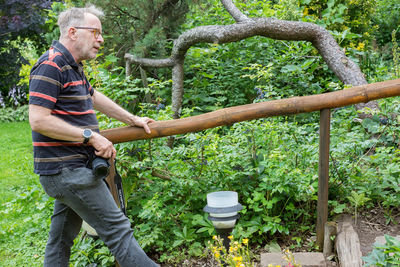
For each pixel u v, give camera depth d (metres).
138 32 5.75
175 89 5.32
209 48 6.09
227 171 3.33
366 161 3.53
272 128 3.52
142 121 2.71
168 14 5.70
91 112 2.24
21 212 4.13
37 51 11.12
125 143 3.23
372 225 3.02
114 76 4.86
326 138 2.83
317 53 6.01
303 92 5.61
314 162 3.33
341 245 2.70
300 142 3.60
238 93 5.78
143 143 3.27
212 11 6.82
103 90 3.73
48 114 2.00
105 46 5.82
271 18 4.94
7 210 4.03
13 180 5.07
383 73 5.69
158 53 5.75
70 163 2.10
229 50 6.12
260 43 6.04
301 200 3.32
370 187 3.26
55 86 2.02
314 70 5.96
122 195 2.53
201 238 3.29
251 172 3.31
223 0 5.14
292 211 3.27
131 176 3.32
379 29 10.16
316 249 2.93
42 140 2.09
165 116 3.58
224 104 5.84
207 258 3.05
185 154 3.56
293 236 3.17
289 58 5.74
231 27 4.84
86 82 2.33
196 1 5.57
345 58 4.94
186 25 6.29
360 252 2.61
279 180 3.13
